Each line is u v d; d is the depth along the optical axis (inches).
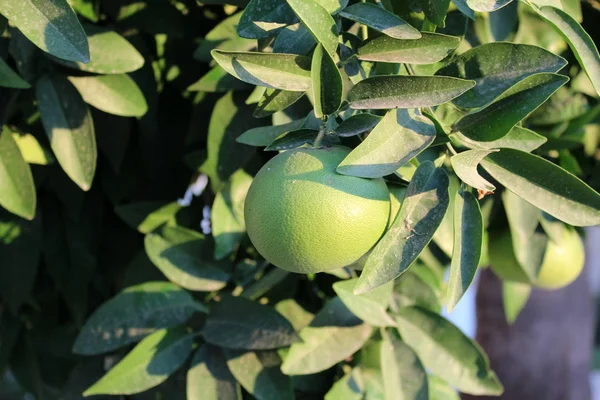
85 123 28.5
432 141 23.3
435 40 24.1
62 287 33.7
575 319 45.9
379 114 25.1
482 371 29.4
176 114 32.8
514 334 45.4
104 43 28.3
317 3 23.6
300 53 24.6
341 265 23.3
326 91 23.3
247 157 29.5
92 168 28.4
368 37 25.8
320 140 23.8
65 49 24.1
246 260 31.0
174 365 29.3
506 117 24.1
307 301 32.2
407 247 22.5
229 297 29.3
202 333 29.4
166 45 32.0
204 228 33.4
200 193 33.9
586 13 32.4
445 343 29.6
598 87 24.2
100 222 33.7
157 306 29.7
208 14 32.0
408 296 30.2
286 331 28.6
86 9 30.0
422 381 28.7
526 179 24.4
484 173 30.8
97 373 35.2
